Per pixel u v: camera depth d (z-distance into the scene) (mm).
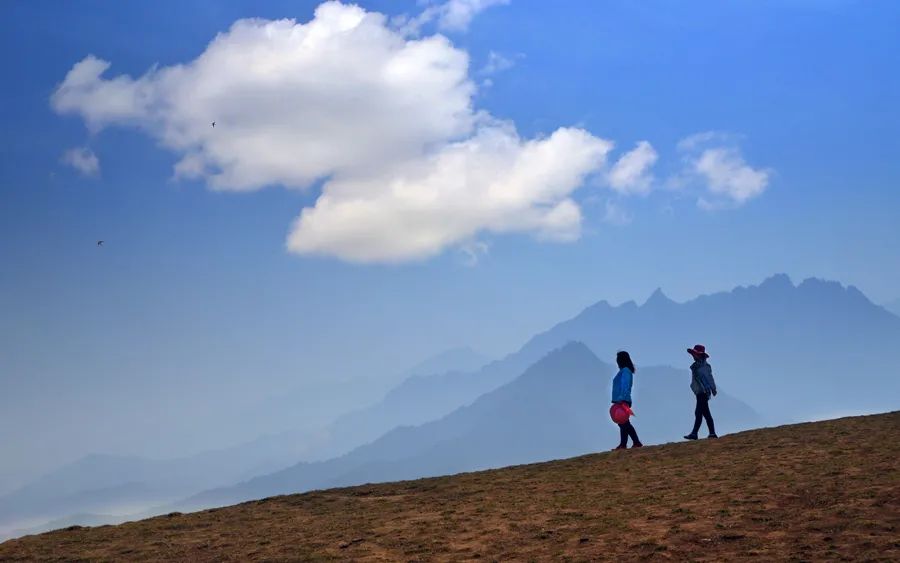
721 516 16078
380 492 23250
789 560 13023
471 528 17203
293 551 16406
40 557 17453
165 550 17406
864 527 14297
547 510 18312
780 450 22781
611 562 13812
